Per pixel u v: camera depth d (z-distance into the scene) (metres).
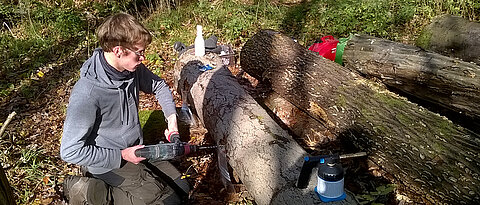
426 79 3.82
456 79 3.57
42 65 6.54
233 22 6.98
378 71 4.29
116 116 2.94
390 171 3.38
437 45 5.38
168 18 7.75
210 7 8.02
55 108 5.33
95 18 8.50
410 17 6.48
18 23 7.96
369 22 6.46
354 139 3.66
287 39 5.14
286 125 4.46
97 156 2.79
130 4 9.16
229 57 5.75
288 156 2.95
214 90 4.05
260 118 3.45
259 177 2.93
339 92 3.91
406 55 4.05
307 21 7.21
